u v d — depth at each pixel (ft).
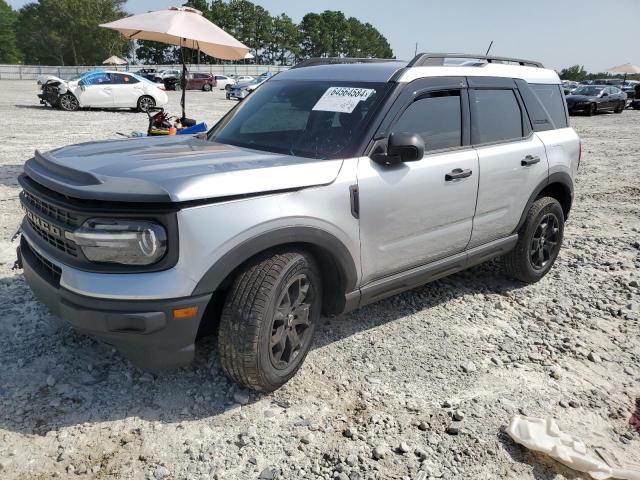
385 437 9.58
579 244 21.31
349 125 11.56
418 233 12.26
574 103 89.66
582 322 14.62
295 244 10.22
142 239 8.50
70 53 289.74
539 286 16.85
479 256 14.39
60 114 63.72
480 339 13.26
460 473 8.89
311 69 14.15
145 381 10.59
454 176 12.63
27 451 8.70
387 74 12.34
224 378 10.80
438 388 11.12
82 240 8.63
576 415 10.64
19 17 321.93
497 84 14.65
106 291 8.57
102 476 8.33
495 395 11.03
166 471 8.47
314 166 10.28
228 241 8.98
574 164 17.13
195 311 8.87
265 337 9.59
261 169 9.64
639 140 55.93
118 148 11.50
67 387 10.25
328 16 402.52
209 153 11.03
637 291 16.75
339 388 10.86
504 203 14.49
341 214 10.48
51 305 9.48
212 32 28.45
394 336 13.08
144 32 29.58
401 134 10.82
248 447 9.09
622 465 9.43
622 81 138.21
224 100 102.17
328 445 9.30
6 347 11.44
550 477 9.00
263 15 352.28
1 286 14.32
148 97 71.26
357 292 11.44
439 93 12.81
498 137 14.48
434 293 15.74
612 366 12.59
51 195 9.32
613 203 28.94
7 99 86.99
